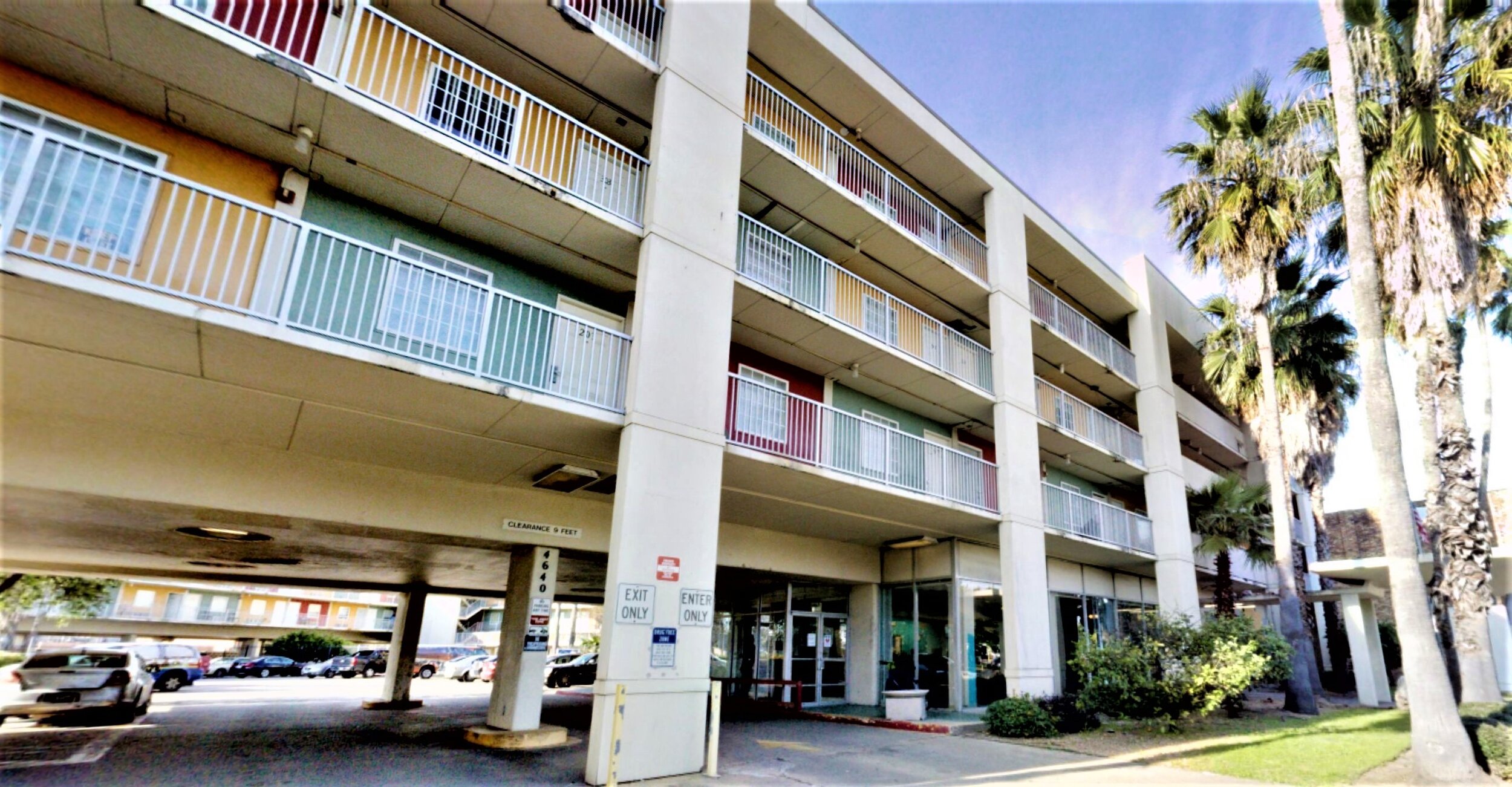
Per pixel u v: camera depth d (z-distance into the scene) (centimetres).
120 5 697
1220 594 2070
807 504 1378
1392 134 1400
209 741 1107
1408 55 1406
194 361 729
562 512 1234
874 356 1470
